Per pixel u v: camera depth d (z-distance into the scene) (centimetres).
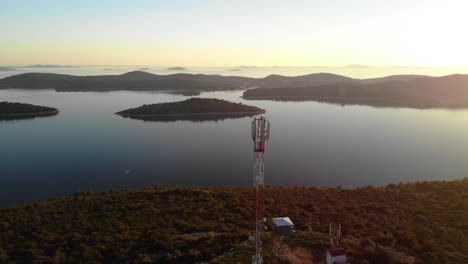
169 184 10600
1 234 4297
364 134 18550
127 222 4600
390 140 16975
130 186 10481
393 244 3719
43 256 3659
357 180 10725
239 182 10762
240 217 4759
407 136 17912
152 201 5512
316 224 4425
